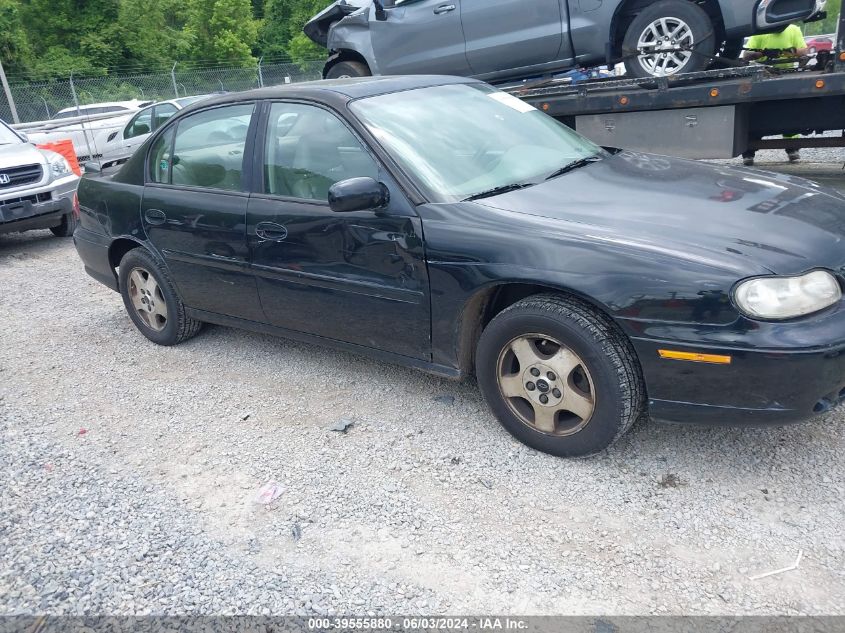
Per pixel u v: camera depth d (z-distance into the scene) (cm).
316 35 928
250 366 457
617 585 251
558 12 684
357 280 361
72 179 905
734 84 607
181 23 4297
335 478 326
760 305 264
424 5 770
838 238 294
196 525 299
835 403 278
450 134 381
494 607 246
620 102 669
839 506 282
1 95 2270
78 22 3644
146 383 445
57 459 358
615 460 323
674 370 281
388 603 250
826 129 648
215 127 429
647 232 298
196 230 430
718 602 241
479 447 342
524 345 320
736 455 321
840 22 566
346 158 367
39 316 596
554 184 356
